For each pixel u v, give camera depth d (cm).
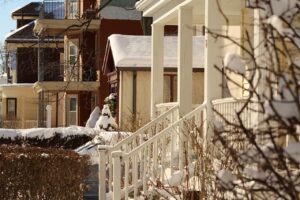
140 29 4169
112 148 1584
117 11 4150
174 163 1579
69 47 4281
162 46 2102
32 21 6259
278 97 546
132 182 1550
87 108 4241
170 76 3112
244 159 567
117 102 3297
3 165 1670
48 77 4288
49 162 1677
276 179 567
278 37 575
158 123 1706
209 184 1098
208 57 1527
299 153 538
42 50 4191
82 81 4122
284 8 577
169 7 1903
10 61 6106
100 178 1528
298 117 514
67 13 4453
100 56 4112
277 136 557
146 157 1493
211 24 1523
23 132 2942
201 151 1193
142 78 3125
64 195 1678
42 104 4278
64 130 2941
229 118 1374
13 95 5831
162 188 1393
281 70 567
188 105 1759
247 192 613
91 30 4150
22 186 1675
